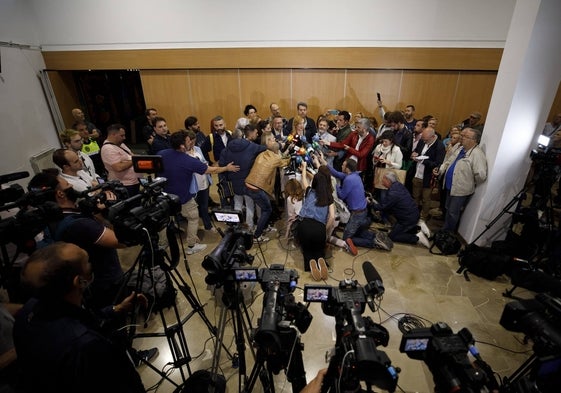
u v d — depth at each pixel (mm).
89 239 1803
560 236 2885
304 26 5383
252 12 5379
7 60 4980
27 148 5324
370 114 5918
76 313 1138
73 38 5711
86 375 983
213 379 1735
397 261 3357
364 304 1389
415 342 1246
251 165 3441
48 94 5922
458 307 2719
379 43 5340
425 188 4152
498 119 3109
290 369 1451
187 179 3131
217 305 2736
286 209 3680
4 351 1413
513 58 2916
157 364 2217
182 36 5629
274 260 3400
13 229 1627
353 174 3432
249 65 5742
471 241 3531
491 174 3203
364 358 1024
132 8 5480
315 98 5941
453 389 1062
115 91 7590
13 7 5145
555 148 2844
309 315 1473
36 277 1044
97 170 4859
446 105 5688
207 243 3689
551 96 2984
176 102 6242
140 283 1867
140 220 1525
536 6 2650
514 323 1531
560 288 2596
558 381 1369
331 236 3629
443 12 5031
